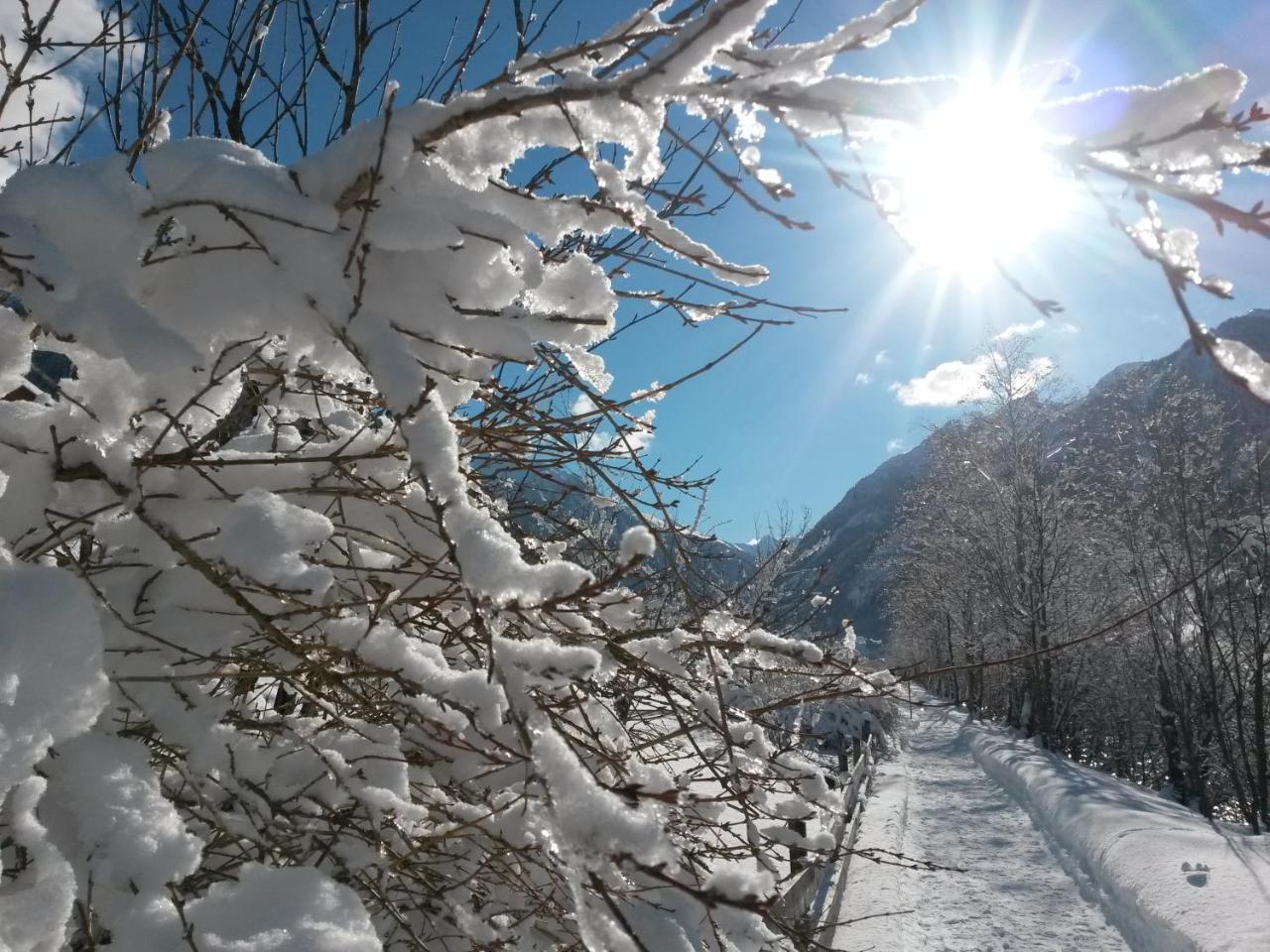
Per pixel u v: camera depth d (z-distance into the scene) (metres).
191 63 2.81
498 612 1.10
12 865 1.34
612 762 2.00
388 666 1.48
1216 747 19.06
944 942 8.16
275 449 2.00
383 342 1.23
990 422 29.55
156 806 1.40
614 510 2.51
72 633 1.28
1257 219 0.79
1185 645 20.05
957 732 30.33
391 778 1.88
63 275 1.31
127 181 1.41
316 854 1.91
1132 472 22.45
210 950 1.27
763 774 2.37
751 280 1.47
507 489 2.71
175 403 1.58
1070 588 26.23
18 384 1.50
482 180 1.42
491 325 1.46
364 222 1.24
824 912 6.39
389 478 1.98
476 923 1.92
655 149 1.30
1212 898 8.61
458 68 3.16
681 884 0.88
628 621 2.28
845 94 0.94
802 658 2.15
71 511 1.66
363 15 3.14
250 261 1.43
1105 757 30.20
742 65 1.08
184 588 1.71
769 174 1.15
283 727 1.80
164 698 1.63
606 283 1.64
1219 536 17.62
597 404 1.73
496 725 1.42
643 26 1.30
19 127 2.15
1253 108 0.81
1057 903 9.70
